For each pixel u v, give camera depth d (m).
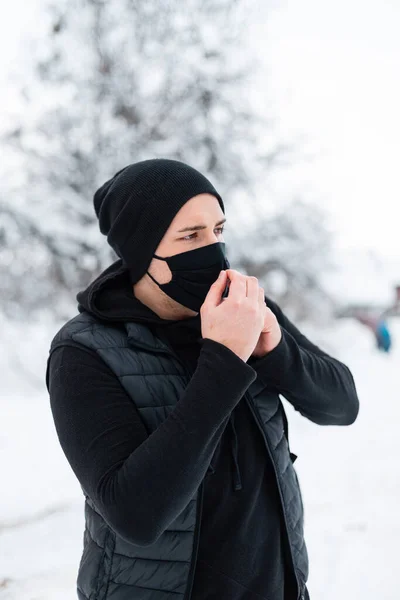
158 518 1.03
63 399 1.20
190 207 1.37
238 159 10.16
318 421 1.52
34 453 5.36
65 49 9.72
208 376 1.11
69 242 9.32
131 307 1.36
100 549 1.21
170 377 1.28
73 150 9.75
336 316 16.03
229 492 1.27
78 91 9.72
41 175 9.67
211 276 1.37
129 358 1.26
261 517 1.30
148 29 10.02
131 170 1.44
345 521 3.96
